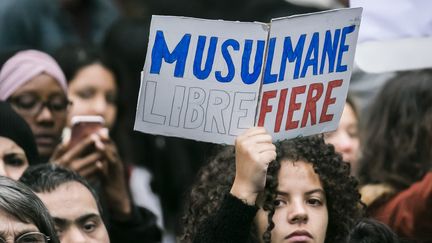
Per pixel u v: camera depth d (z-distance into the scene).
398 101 8.19
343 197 6.58
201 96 6.37
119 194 8.08
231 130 6.35
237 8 11.23
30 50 8.47
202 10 11.31
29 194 6.03
